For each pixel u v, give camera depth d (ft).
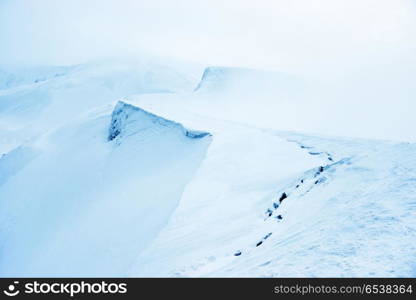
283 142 65.00
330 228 22.08
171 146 84.17
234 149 62.75
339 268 16.83
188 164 64.85
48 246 66.90
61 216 83.15
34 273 57.41
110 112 165.89
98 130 147.84
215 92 200.23
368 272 15.71
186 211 42.32
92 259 48.55
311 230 23.41
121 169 89.76
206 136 75.66
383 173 29.86
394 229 19.03
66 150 138.51
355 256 17.37
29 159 146.00
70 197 92.48
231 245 30.37
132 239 45.98
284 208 33.55
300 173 43.04
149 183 66.95
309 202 31.19
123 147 105.19
